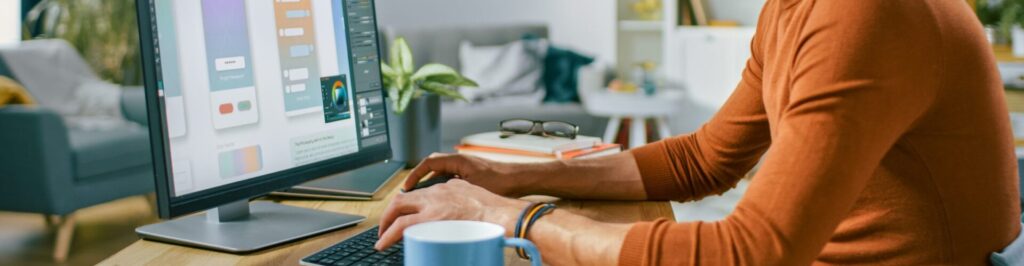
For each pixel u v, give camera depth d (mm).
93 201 3744
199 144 1165
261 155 1266
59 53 4516
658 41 5973
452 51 5172
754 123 1436
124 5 5633
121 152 3873
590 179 1484
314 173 1363
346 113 1441
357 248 1140
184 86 1146
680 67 5695
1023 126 4176
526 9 6004
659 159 1505
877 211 1085
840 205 944
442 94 1965
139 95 4309
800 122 958
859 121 935
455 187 1175
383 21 6008
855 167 939
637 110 5090
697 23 5684
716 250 965
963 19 1028
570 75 5133
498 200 1139
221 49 1203
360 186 1566
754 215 960
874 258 1088
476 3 6012
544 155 1666
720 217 3965
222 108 1203
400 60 1937
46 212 3588
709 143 1487
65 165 3605
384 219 1165
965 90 1014
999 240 1096
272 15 1290
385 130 1558
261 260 1141
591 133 4840
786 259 938
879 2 950
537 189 1479
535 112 4719
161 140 1105
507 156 1720
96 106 4309
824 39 962
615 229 1035
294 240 1235
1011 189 1110
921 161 1049
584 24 5953
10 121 3564
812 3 1008
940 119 1021
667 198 1502
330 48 1407
